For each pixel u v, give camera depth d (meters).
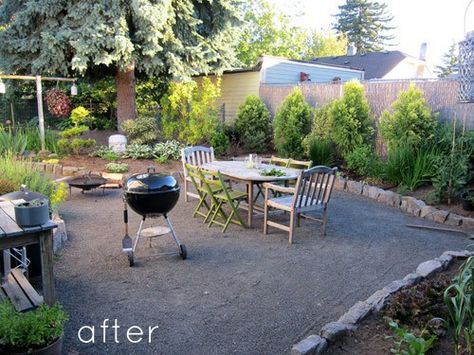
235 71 12.17
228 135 10.77
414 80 7.88
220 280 3.63
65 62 9.78
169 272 3.78
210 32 11.32
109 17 9.34
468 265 2.24
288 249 4.48
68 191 6.97
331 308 3.14
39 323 2.15
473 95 3.29
